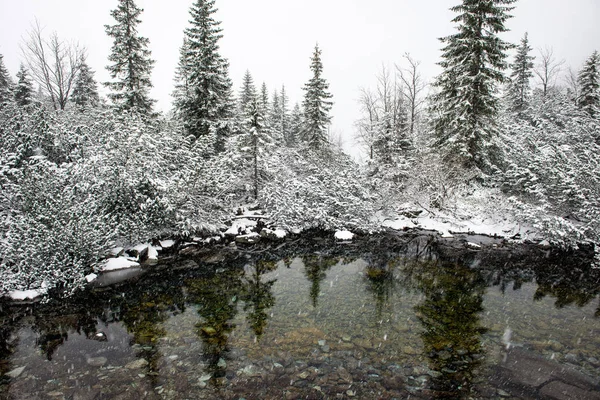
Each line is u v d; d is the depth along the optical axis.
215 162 15.88
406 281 10.34
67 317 7.41
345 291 9.36
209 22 20.25
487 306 8.32
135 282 9.70
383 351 6.03
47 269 8.37
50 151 12.02
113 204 11.52
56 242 8.51
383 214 19.80
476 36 17.47
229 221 16.36
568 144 17.91
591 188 13.56
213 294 8.98
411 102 29.23
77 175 10.37
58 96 22.48
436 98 19.89
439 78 18.98
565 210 14.74
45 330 6.78
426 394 4.80
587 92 26.33
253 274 10.84
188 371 5.33
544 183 15.64
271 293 9.14
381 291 9.39
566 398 4.73
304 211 16.66
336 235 16.08
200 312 7.78
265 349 6.07
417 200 19.95
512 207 16.33
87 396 4.68
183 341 6.36
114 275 10.02
